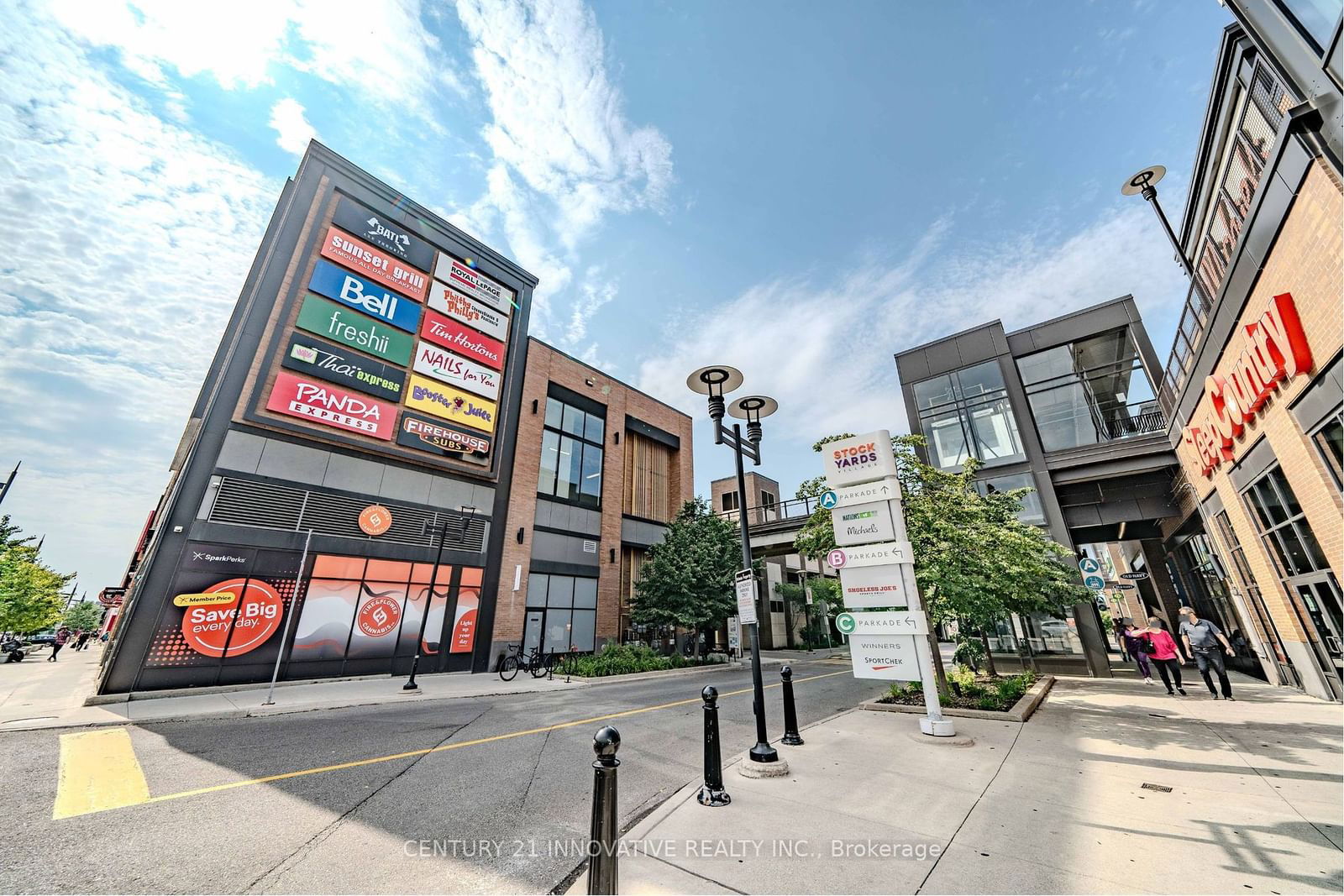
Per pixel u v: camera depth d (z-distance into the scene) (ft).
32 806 15.21
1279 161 21.50
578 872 11.75
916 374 69.92
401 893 10.73
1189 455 44.27
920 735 24.36
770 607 123.03
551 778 19.13
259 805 15.81
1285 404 25.52
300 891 10.73
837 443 28.58
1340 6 16.30
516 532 66.23
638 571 83.15
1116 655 75.77
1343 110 17.33
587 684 50.14
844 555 27.40
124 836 13.35
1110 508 56.80
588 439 80.94
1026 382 62.64
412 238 63.31
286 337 50.70
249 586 43.93
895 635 25.36
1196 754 20.35
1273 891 10.07
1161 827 13.38
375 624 51.08
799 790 16.75
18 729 25.11
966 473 37.63
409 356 60.08
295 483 48.65
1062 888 10.42
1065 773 18.37
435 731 27.12
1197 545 54.60
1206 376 35.12
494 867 11.93
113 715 28.94
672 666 63.77
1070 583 42.60
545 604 67.82
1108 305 59.26
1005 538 33.01
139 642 38.37
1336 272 19.56
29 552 98.73
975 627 38.50
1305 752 20.02
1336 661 29.50
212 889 10.76
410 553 55.47
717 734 15.98
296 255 52.95
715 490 163.53
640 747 23.90
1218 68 29.96
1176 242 41.81
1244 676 45.68
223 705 33.55
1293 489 27.04
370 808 15.76
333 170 57.77
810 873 11.09
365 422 54.65
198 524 42.65
